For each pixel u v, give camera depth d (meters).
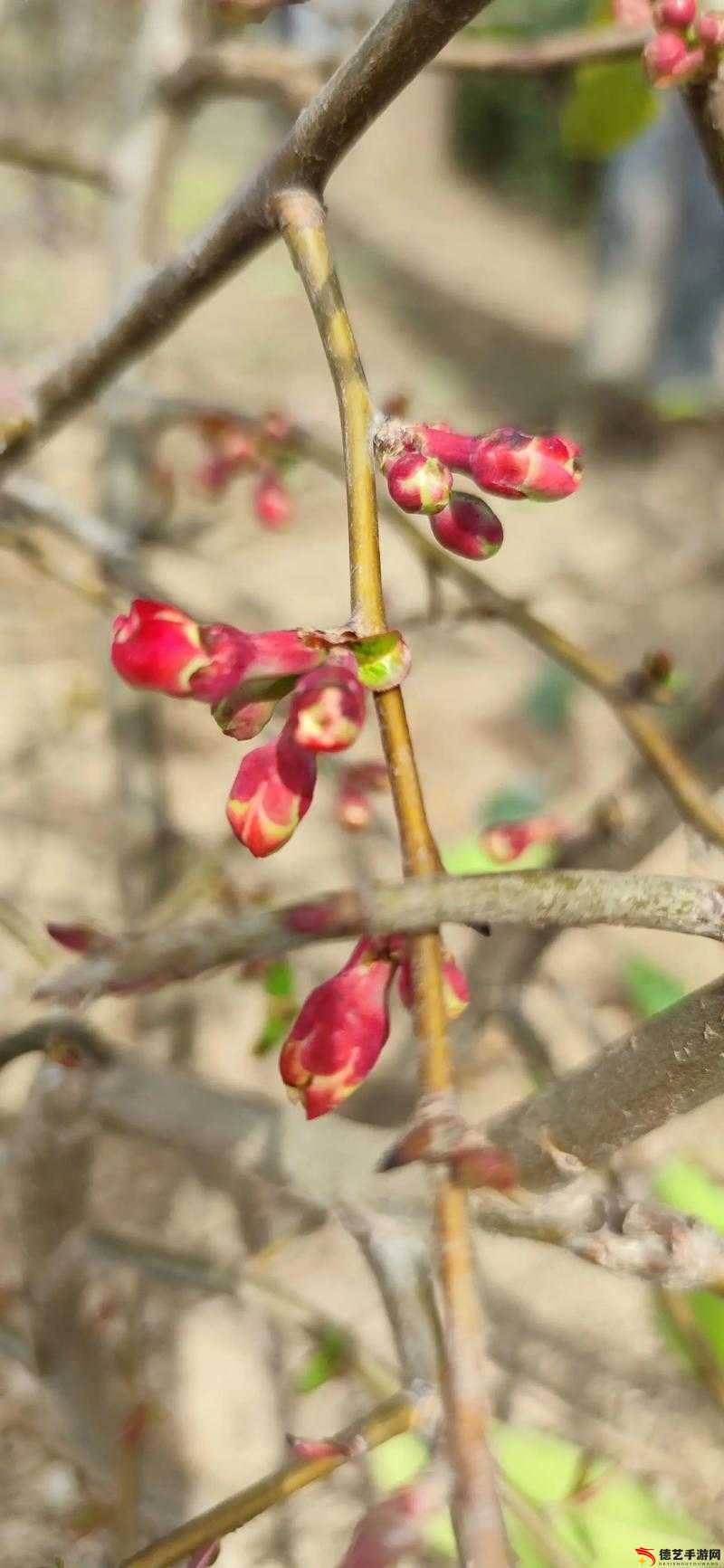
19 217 1.56
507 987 0.54
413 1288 0.31
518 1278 0.55
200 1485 0.46
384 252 2.72
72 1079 0.37
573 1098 0.27
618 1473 0.37
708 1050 0.25
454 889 0.22
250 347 1.70
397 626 0.41
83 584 0.50
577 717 0.99
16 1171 0.42
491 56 0.42
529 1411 0.48
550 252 2.99
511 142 3.27
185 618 0.22
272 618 1.00
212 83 0.52
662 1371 0.50
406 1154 0.21
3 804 0.81
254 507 0.51
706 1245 0.24
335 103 0.25
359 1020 0.24
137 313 0.30
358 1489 0.47
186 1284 0.42
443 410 1.45
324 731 0.23
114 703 0.72
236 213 0.26
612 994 0.66
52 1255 0.43
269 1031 0.38
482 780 0.90
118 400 0.59
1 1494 0.44
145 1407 0.40
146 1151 0.56
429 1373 0.29
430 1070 0.21
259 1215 0.54
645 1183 0.39
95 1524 0.40
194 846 0.72
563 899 0.22
